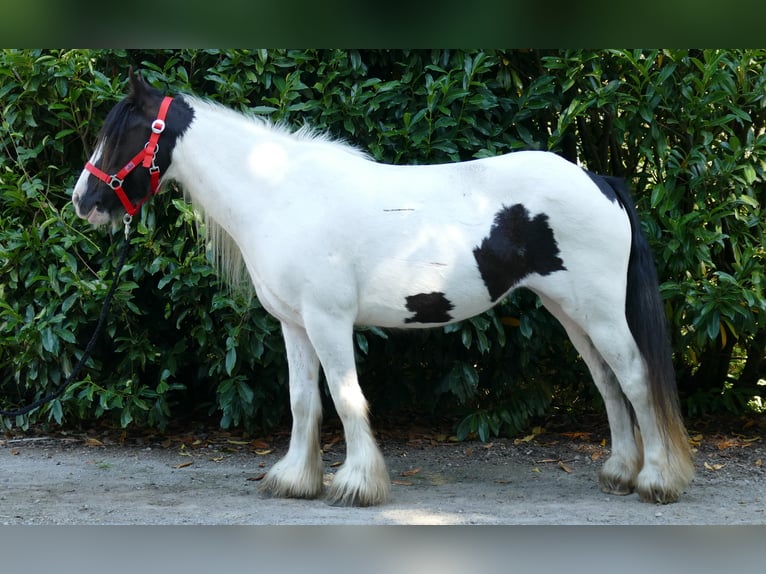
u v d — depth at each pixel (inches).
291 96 169.0
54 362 181.6
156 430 197.0
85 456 175.6
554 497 142.3
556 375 198.4
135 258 174.9
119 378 185.5
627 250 132.0
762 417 204.1
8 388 197.8
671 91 167.9
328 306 129.3
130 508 135.2
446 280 130.0
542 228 129.6
